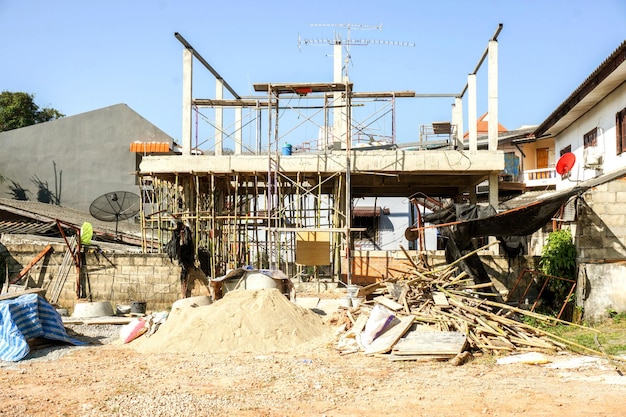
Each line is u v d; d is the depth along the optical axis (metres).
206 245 24.98
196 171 23.94
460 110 29.75
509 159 36.25
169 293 22.20
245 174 24.48
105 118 35.41
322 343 14.97
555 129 29.59
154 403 9.55
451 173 24.03
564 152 29.48
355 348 13.96
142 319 17.02
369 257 23.62
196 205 24.41
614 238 17.98
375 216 37.09
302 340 15.25
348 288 18.53
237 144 30.47
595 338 13.85
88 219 30.94
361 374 11.48
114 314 20.58
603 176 22.02
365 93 26.16
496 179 23.75
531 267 19.80
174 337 14.99
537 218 16.94
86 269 22.47
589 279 17.16
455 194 32.03
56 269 22.50
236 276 19.95
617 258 17.91
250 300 16.23
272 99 24.48
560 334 15.12
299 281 24.03
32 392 10.55
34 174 35.22
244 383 10.94
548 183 32.12
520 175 35.28
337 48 27.94
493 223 17.38
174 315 16.17
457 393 9.74
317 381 10.91
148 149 33.56
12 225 26.47
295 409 9.16
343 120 27.27
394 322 14.22
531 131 33.72
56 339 15.34
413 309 15.15
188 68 24.80
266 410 9.13
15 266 22.55
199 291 22.11
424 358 12.68
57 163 35.25
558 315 17.50
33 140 35.47
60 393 10.43
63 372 12.30
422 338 13.52
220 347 14.65
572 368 11.47
